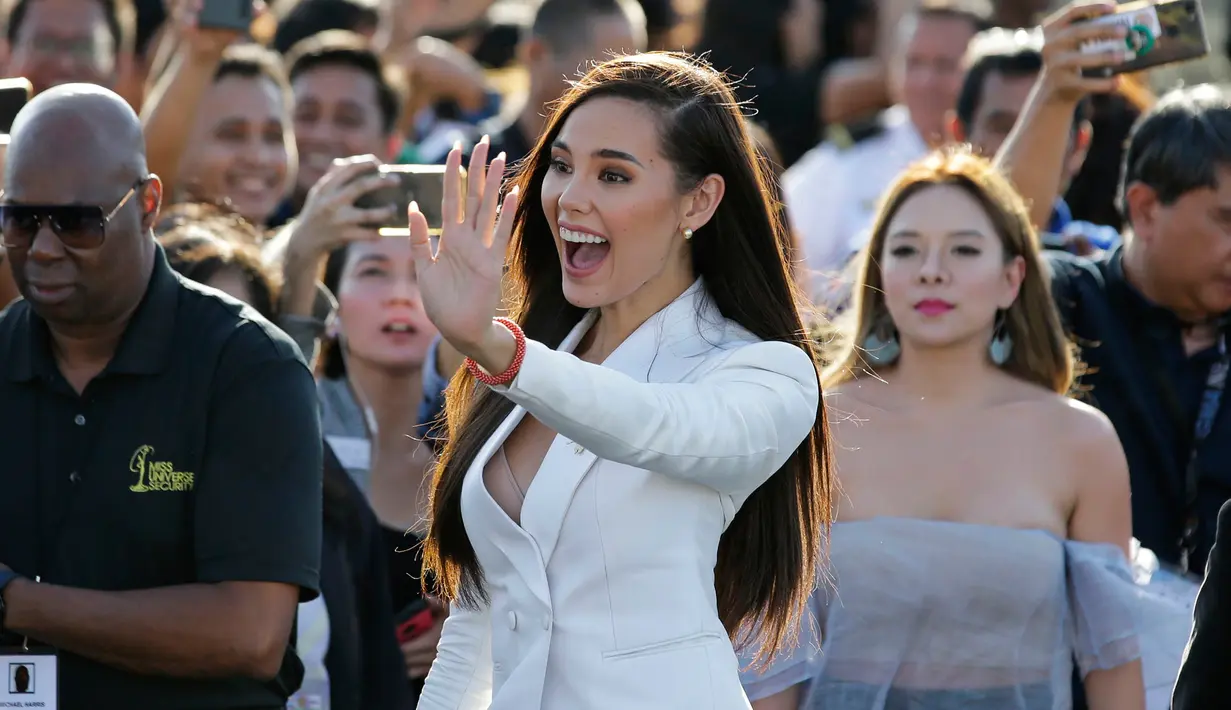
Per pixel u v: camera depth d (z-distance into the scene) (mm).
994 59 18016
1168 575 13312
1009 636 11789
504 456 8953
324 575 11812
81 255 9625
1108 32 14703
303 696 11625
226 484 9906
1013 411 12391
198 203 15266
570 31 19141
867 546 11977
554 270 9398
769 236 8914
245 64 17328
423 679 13422
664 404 8000
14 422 10031
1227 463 13719
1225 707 8688
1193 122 13734
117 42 18016
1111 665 12094
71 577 9836
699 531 8516
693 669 8383
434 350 14281
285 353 10227
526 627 8562
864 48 27156
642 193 8492
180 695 9930
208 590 9828
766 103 24438
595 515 8430
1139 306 14094
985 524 12000
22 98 11805
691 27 26078
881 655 11844
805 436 8711
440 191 12680
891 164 20891
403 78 22781
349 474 12734
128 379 9977
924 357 12531
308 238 12688
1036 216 15180
